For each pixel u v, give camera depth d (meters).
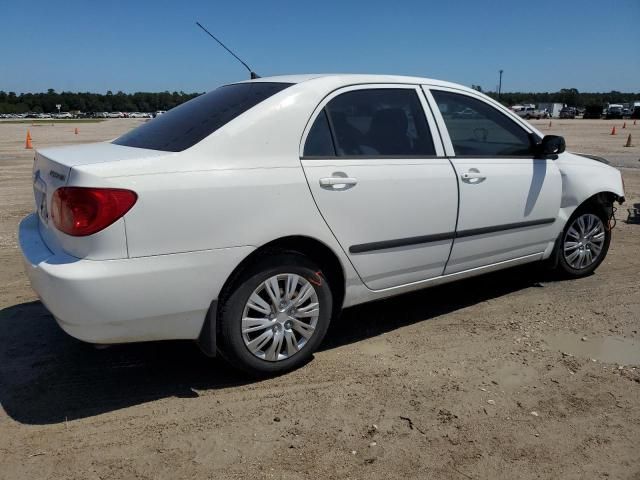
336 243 3.52
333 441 2.87
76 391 3.34
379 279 3.83
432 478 2.60
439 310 4.65
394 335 4.16
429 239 3.98
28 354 3.78
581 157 5.31
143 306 2.96
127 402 3.22
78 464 2.68
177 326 3.11
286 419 3.06
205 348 3.21
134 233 2.88
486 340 4.06
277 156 3.32
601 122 51.59
